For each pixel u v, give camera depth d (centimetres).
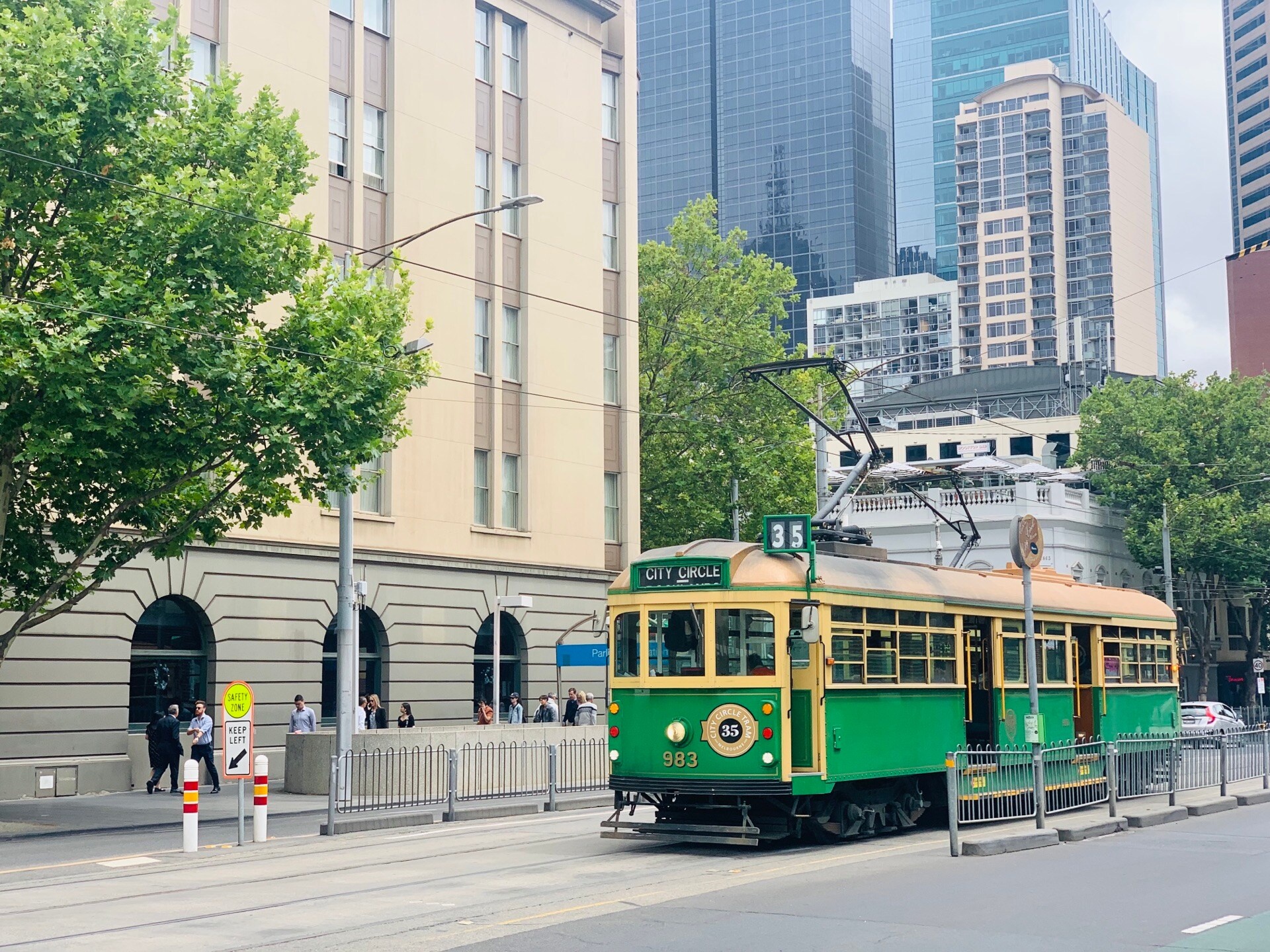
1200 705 4891
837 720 1598
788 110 15088
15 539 2220
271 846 1772
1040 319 13488
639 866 1491
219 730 2894
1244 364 9138
